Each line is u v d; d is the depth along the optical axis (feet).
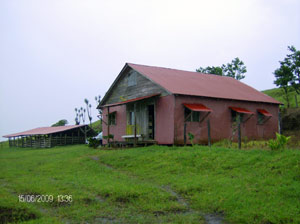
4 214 25.31
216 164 40.40
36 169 49.88
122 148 67.21
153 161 46.85
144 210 27.22
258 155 40.47
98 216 25.82
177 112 62.13
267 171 34.94
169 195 30.86
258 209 25.44
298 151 39.73
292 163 35.32
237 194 29.25
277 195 28.19
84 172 44.83
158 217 25.54
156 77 70.74
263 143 60.95
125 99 79.56
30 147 131.64
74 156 63.00
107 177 40.24
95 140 78.64
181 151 49.73
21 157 72.33
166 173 40.24
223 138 68.95
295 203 26.21
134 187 33.71
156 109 66.74
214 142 67.26
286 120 88.69
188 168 40.98
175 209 27.35
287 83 101.50
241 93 79.05
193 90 67.00
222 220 24.85
